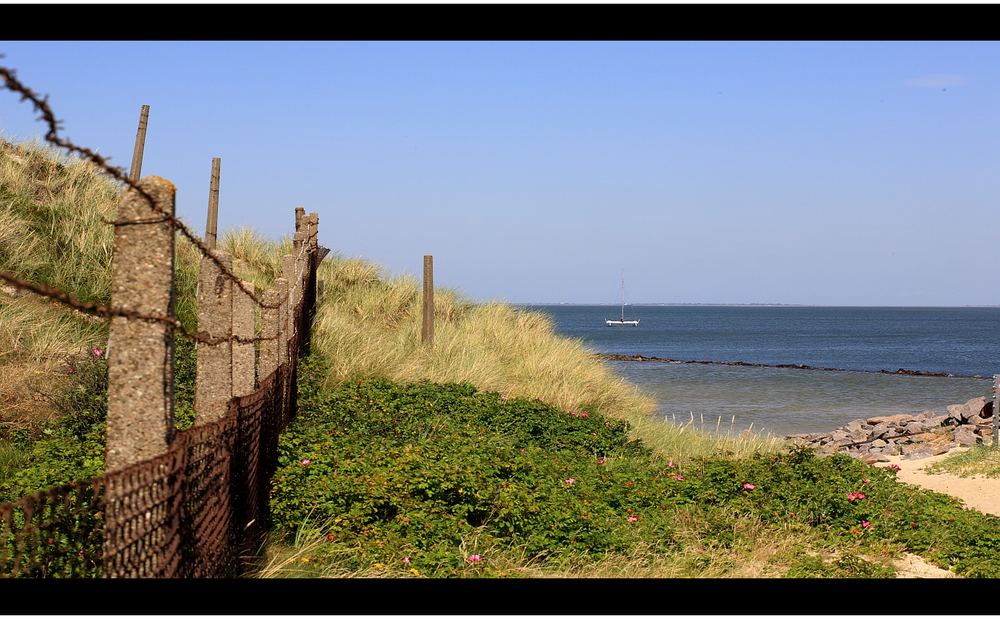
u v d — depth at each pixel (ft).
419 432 34.22
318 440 29.07
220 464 15.47
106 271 44.04
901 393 107.34
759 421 77.15
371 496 23.38
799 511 28.71
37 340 35.47
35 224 45.85
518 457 30.66
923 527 28.35
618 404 56.95
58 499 16.53
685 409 83.51
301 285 42.47
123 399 11.34
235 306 21.95
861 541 26.76
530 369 56.03
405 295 66.95
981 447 46.24
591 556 22.44
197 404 18.11
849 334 377.30
